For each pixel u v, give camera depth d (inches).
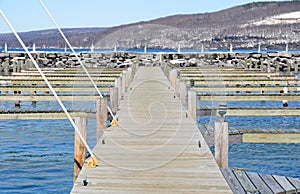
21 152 479.2
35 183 378.0
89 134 463.5
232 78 880.9
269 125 635.5
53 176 397.1
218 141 297.0
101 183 227.1
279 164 446.0
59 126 620.1
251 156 477.4
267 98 636.7
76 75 871.7
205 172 246.1
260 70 1146.0
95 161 258.1
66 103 749.3
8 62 1274.6
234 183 269.0
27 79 851.4
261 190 257.3
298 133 388.5
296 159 464.8
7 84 856.9
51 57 1455.5
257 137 387.2
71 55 1464.1
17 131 589.6
